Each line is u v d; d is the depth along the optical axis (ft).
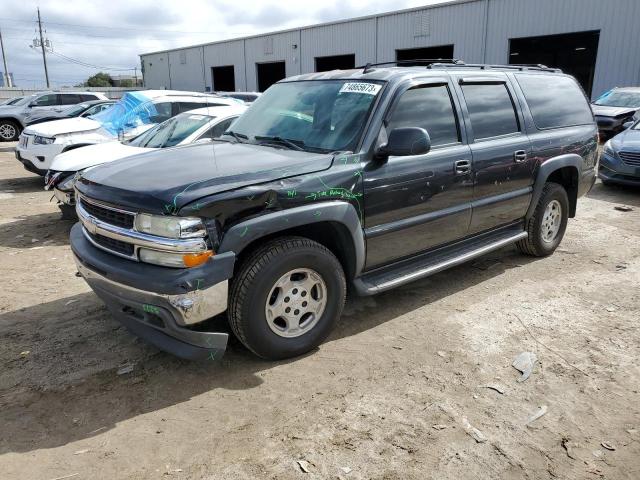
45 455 8.78
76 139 30.71
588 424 9.62
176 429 9.43
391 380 10.98
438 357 11.91
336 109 13.11
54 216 25.91
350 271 12.39
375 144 12.20
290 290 11.27
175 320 9.89
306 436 9.23
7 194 31.94
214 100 31.24
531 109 17.06
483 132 15.17
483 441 9.13
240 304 10.53
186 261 9.64
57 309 14.51
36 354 12.01
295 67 107.86
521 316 14.03
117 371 11.29
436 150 13.66
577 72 100.37
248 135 14.14
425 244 13.92
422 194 13.24
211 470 8.44
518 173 16.12
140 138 25.21
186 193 9.73
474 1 75.97
